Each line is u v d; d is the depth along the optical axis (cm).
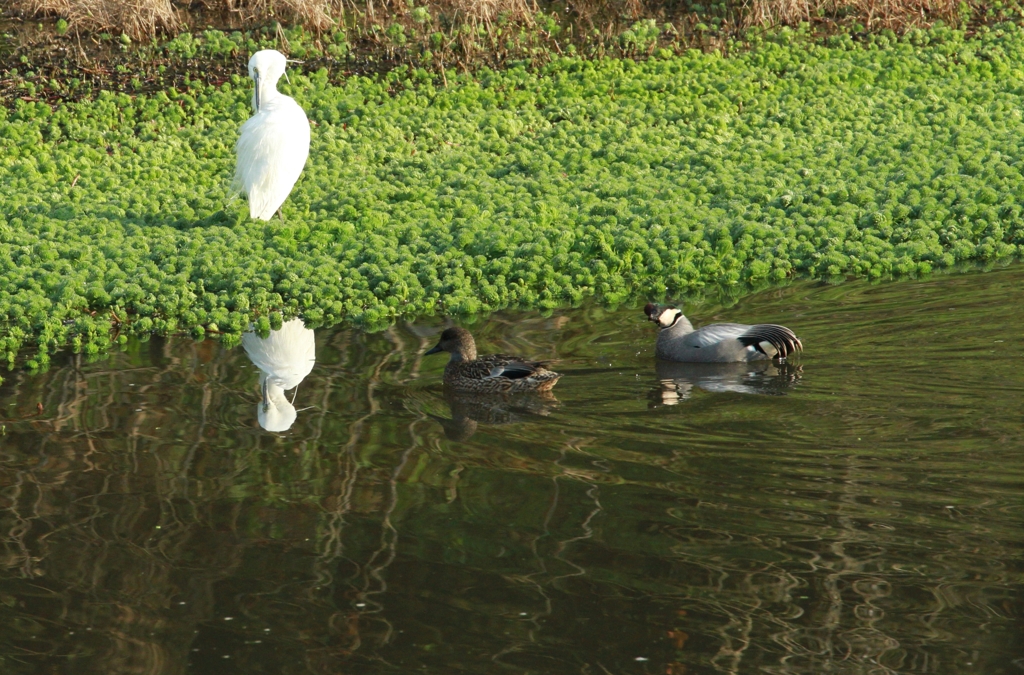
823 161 1783
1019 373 1048
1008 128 1898
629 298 1393
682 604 737
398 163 1853
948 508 822
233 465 952
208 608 752
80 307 1383
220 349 1255
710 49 2427
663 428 978
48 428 1036
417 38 2492
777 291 1377
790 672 671
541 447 957
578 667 683
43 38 2509
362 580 777
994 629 698
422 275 1454
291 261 1484
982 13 2573
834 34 2472
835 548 784
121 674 688
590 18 2620
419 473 923
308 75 2334
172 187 1769
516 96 2183
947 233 1499
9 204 1667
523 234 1552
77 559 812
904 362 1091
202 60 2397
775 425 969
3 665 698
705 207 1636
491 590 761
